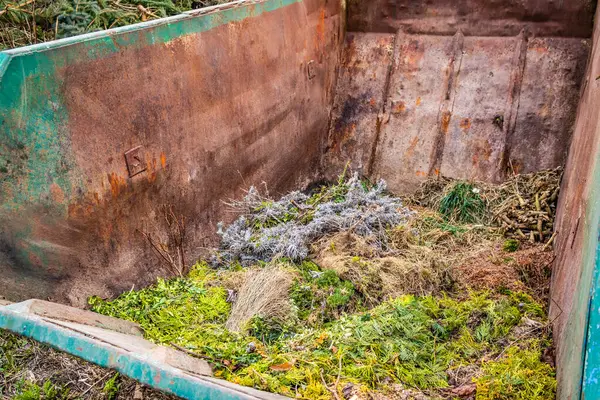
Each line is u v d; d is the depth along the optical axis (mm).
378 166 6160
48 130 3080
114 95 3455
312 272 4156
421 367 3201
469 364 3264
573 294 3053
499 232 4922
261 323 3545
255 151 5012
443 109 5957
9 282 3055
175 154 4031
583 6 5410
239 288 3924
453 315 3689
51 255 3234
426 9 6082
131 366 2137
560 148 5480
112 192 3539
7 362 2971
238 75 4594
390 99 6207
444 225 5082
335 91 6434
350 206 5070
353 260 4207
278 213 4883
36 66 2967
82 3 4508
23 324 2342
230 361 3102
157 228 3971
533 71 5664
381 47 6312
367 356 3195
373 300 3906
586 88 4832
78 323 2730
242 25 4555
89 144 3332
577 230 3348
